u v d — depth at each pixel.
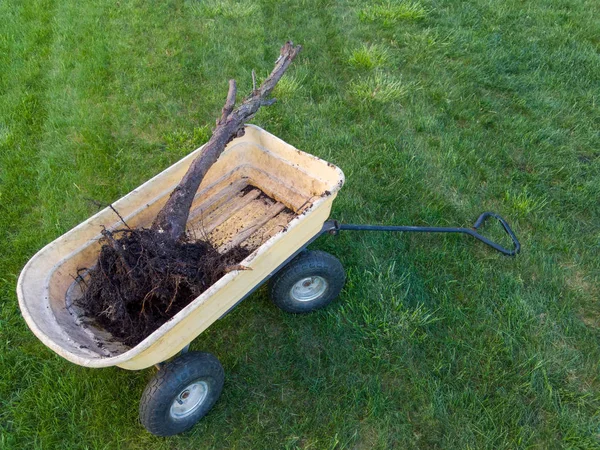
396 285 3.48
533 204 4.07
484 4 6.41
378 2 6.44
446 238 3.84
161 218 2.77
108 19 6.12
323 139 4.57
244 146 3.44
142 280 2.56
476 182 4.28
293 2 6.38
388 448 2.77
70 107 4.91
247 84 5.19
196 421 2.82
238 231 3.19
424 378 3.04
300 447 2.79
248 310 3.36
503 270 3.64
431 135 4.70
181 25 6.01
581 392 3.00
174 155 4.47
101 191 4.14
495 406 2.92
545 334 3.26
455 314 3.35
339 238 3.79
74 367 3.06
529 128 4.75
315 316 3.35
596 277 3.61
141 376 3.04
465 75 5.37
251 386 3.04
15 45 5.70
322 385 3.03
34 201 4.07
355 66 5.45
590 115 4.94
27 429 2.80
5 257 3.64
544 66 5.52
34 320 2.24
